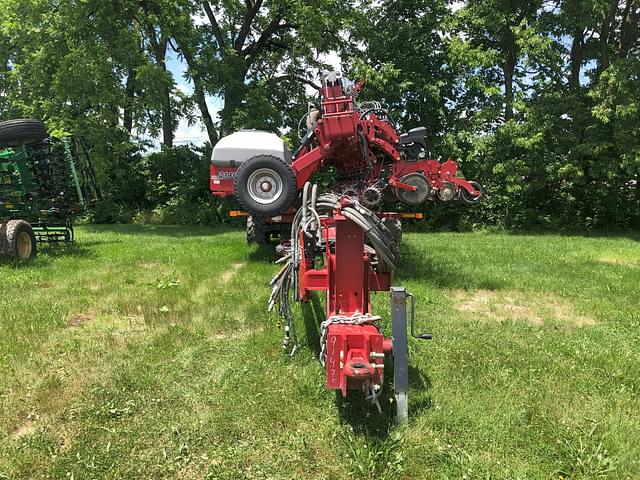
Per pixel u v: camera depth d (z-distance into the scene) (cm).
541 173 1770
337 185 975
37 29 1791
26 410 355
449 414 342
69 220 1175
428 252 1083
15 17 1920
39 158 1048
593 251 1159
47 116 1875
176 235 1530
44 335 504
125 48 1741
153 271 836
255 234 1091
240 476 284
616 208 1831
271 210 849
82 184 1133
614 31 1911
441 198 977
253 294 662
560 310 645
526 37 1719
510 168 1762
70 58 1695
